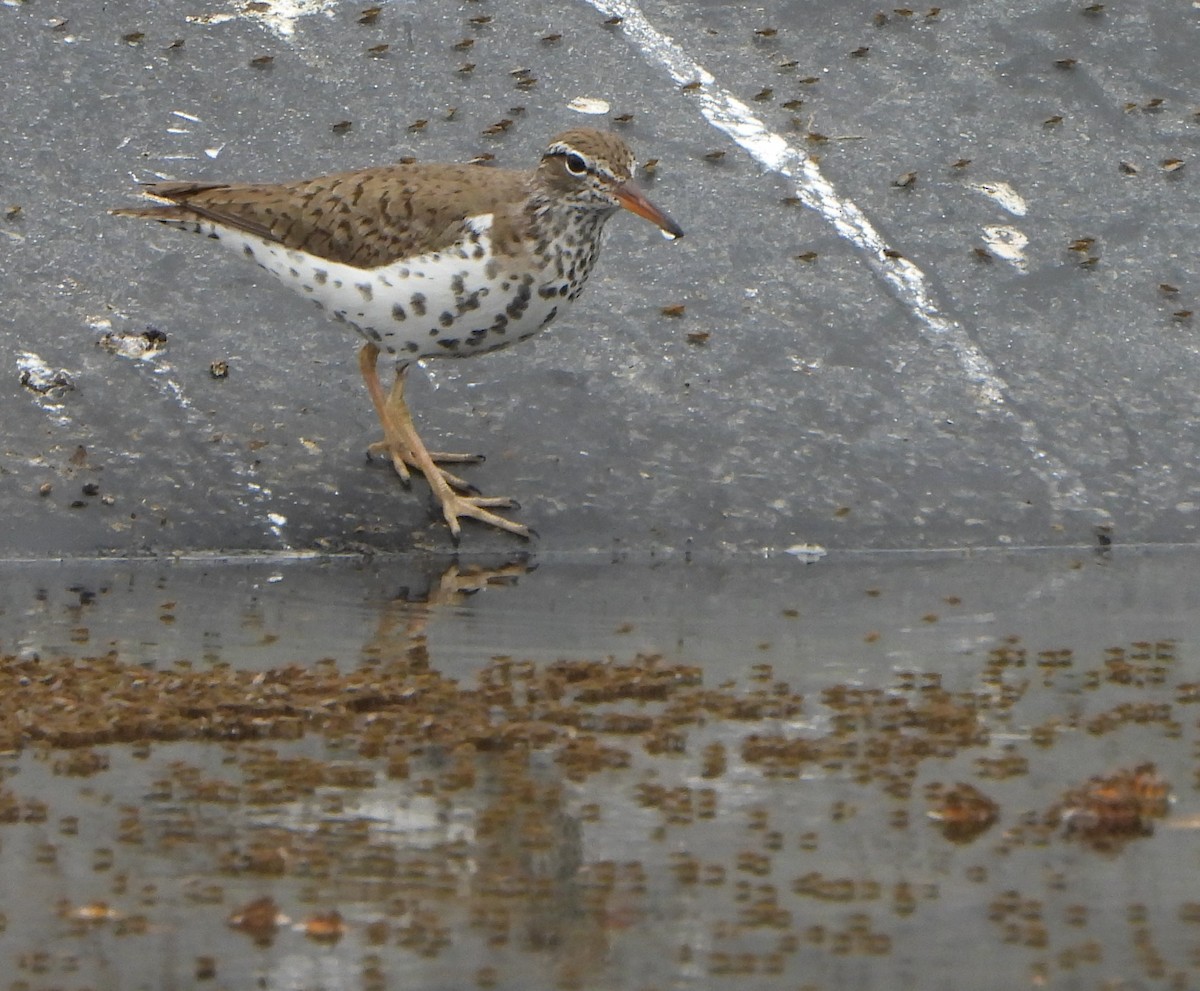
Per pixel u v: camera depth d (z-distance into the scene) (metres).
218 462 12.42
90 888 6.80
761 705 9.01
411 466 12.59
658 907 6.68
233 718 8.67
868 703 9.05
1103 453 13.02
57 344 12.98
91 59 15.21
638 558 12.22
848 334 13.69
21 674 9.27
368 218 11.70
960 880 6.94
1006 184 14.95
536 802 7.70
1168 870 7.05
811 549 12.30
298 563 12.00
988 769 8.13
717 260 14.14
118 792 7.77
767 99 15.54
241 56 15.44
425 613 10.74
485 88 15.35
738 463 12.74
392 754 8.29
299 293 12.16
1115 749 8.40
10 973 6.15
